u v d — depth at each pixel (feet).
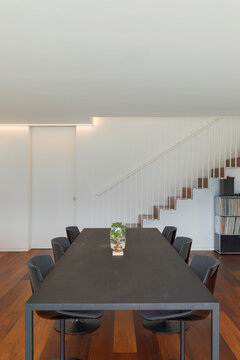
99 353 9.27
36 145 23.26
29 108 16.58
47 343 9.81
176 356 9.11
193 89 13.09
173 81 11.95
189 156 23.09
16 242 22.67
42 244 23.45
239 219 21.47
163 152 22.54
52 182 23.35
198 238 23.13
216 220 22.48
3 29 7.68
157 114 18.24
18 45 8.66
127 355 9.16
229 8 6.69
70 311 7.73
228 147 23.00
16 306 12.64
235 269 18.03
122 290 7.25
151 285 7.60
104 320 11.43
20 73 11.00
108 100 14.90
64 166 23.32
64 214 23.36
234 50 9.02
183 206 23.04
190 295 6.94
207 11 6.82
